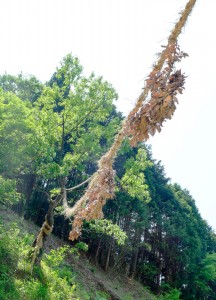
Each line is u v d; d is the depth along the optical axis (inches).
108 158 93.9
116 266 1299.2
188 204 1867.6
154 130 78.5
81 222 87.0
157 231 1510.8
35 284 495.5
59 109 881.5
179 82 79.3
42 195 1158.3
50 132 641.0
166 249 1497.3
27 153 591.8
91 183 92.7
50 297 499.2
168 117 78.3
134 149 1135.0
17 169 647.1
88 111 646.5
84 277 919.7
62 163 620.4
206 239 1927.9
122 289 1090.1
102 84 639.8
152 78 81.3
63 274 710.5
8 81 1258.0
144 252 1526.8
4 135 582.2
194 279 1503.4
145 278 1470.2
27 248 586.6
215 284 1691.7
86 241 1299.2
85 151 622.2
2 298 418.9
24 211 1083.3
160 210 1529.3
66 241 1216.2
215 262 1562.5
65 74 642.2
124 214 1246.3
